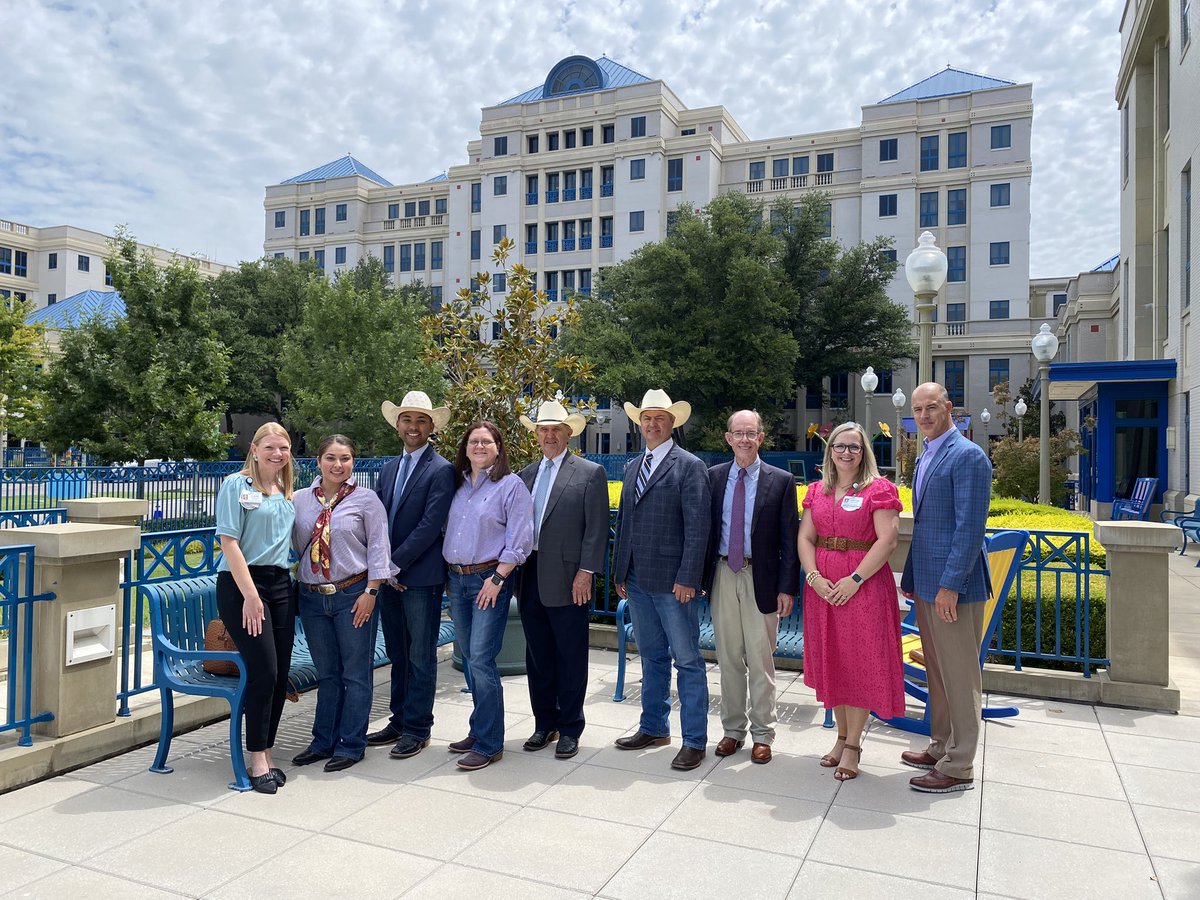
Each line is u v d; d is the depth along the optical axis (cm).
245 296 4875
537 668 493
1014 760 470
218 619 499
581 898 314
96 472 1538
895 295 5116
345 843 360
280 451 443
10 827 372
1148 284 2358
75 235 6494
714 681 642
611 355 4000
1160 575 566
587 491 480
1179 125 1853
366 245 6644
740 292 3966
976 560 427
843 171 5300
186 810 394
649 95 5425
